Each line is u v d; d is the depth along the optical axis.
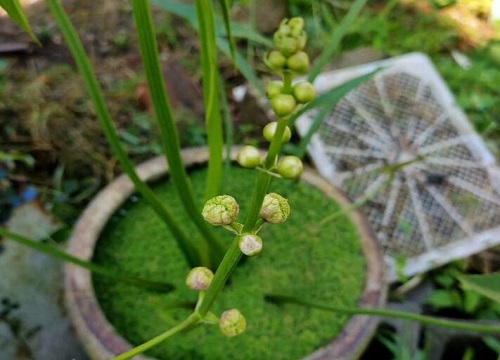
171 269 0.27
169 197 0.30
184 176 0.22
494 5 0.55
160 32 0.48
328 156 0.38
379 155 0.38
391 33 0.51
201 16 0.19
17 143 0.39
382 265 0.27
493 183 0.37
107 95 0.43
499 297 0.18
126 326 0.25
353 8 0.23
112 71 0.46
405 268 0.34
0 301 0.33
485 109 0.46
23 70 0.44
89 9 0.49
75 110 0.40
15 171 0.38
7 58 0.44
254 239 0.14
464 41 0.52
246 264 0.28
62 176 0.39
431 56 0.50
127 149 0.40
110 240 0.28
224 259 0.15
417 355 0.30
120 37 0.48
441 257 0.35
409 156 0.38
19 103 0.40
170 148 0.21
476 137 0.39
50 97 0.41
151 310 0.26
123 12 0.49
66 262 0.25
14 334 0.32
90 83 0.21
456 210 0.36
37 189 0.38
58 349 0.32
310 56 0.48
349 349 0.24
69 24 0.20
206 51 0.20
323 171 0.37
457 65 0.50
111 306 0.26
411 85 0.42
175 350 0.25
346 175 0.37
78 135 0.40
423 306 0.36
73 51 0.20
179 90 0.44
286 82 0.13
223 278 0.16
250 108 0.43
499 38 0.53
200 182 0.30
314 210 0.29
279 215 0.14
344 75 0.41
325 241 0.28
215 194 0.25
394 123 0.40
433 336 0.33
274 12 0.50
